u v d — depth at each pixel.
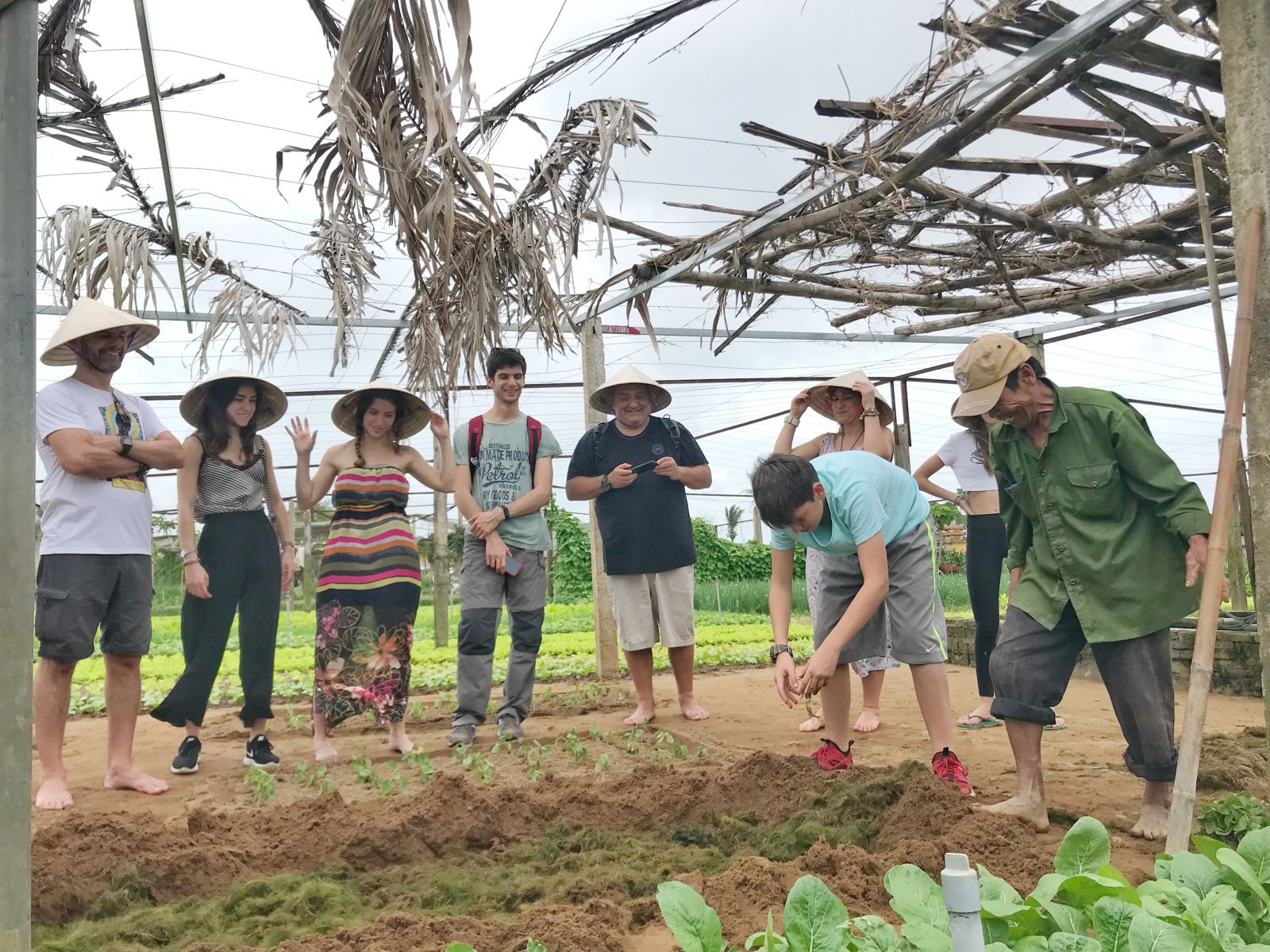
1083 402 3.57
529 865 3.31
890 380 10.70
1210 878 2.19
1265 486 3.05
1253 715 6.37
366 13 2.60
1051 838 3.53
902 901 2.00
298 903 2.91
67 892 3.03
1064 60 3.87
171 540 22.47
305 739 6.46
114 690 4.80
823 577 4.57
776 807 3.92
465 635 5.91
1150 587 3.48
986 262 6.45
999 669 3.71
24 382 2.11
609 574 6.45
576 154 4.33
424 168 3.11
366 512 5.53
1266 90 3.02
